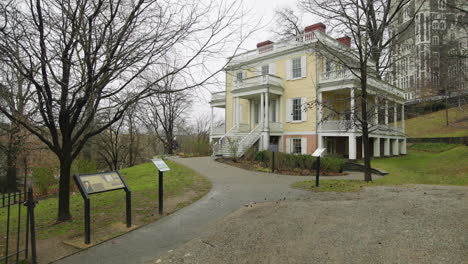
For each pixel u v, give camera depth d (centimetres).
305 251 450
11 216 892
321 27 2280
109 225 638
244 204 803
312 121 2169
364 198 788
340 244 464
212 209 761
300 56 2262
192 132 4606
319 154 1069
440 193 809
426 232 482
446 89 2027
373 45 1293
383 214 603
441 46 2012
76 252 495
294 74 2309
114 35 656
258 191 995
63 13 609
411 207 647
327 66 2188
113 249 505
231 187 1084
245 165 1770
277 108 2400
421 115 3847
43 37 576
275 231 544
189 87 652
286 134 2331
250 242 503
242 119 2677
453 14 2039
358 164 1744
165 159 2255
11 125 1168
